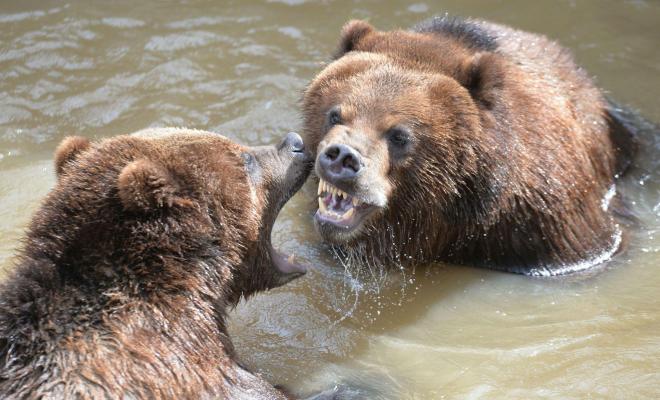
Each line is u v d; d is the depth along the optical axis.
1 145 15.13
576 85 14.27
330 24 18.62
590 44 18.20
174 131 10.02
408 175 11.51
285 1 19.39
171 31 18.20
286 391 10.24
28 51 17.33
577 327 11.62
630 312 11.91
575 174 12.84
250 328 11.60
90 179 9.14
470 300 12.38
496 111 11.98
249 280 10.47
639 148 15.59
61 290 8.70
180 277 9.15
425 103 11.38
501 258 12.87
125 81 16.72
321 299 12.26
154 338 8.77
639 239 13.63
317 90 12.19
